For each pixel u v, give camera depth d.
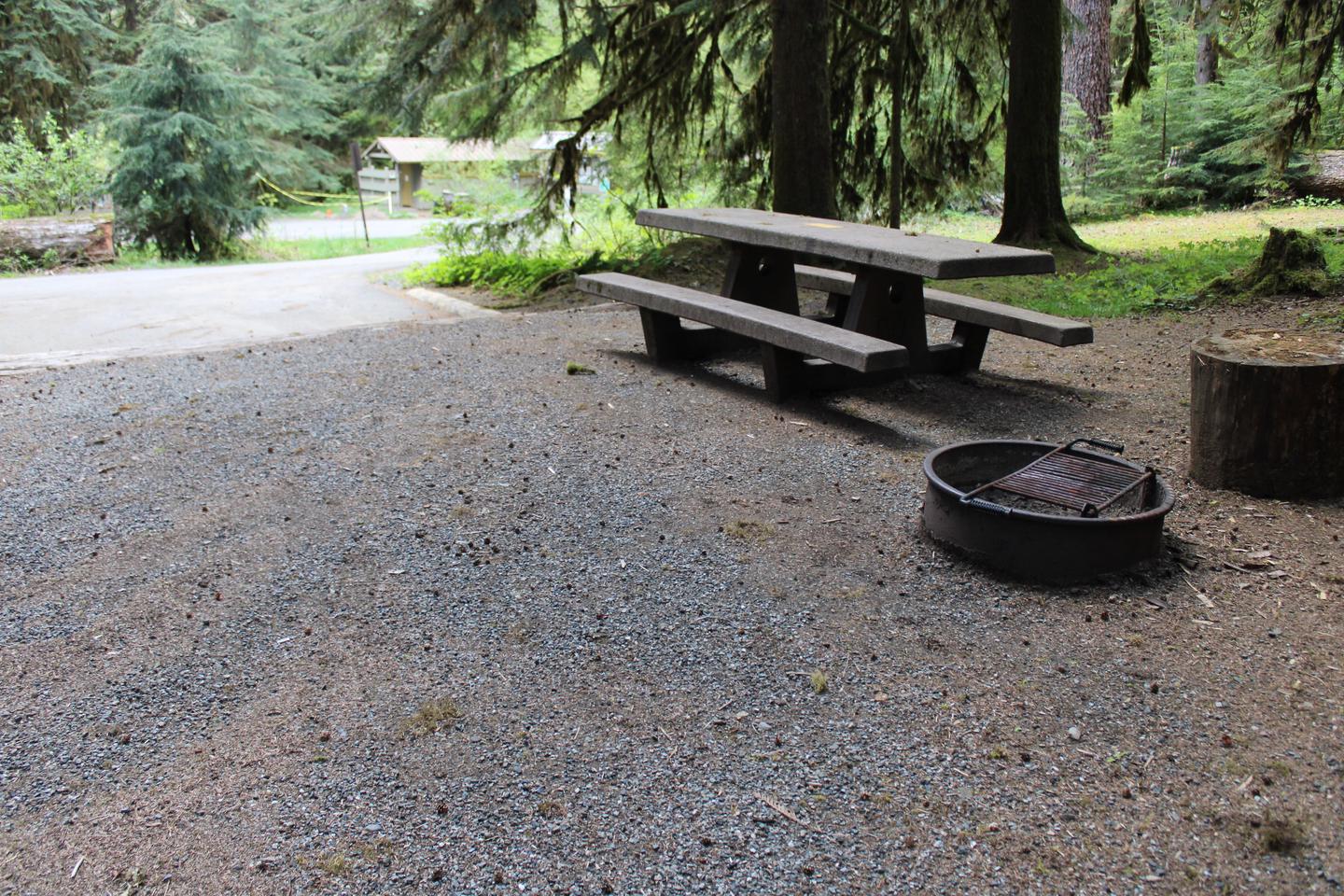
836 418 5.22
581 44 10.77
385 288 10.78
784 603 3.32
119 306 9.55
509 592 3.45
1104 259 10.53
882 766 2.51
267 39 27.56
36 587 3.55
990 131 13.40
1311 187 16.75
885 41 11.76
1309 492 3.99
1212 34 15.73
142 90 16.67
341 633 3.21
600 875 2.18
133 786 2.50
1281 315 7.34
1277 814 2.31
